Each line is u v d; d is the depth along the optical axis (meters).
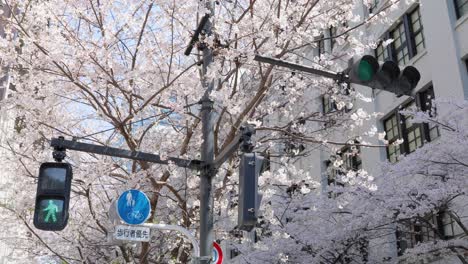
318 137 12.36
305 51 18.44
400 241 15.10
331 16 12.23
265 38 9.92
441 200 11.12
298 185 12.72
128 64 11.19
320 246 13.10
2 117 12.99
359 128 18.30
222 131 12.50
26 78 10.48
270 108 12.27
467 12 14.90
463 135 10.62
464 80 14.56
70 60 9.53
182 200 10.77
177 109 9.72
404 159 12.00
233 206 11.81
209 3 8.59
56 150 6.59
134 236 7.10
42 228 5.87
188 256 10.76
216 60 9.93
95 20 10.53
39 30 9.77
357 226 12.29
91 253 13.65
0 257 14.90
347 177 11.37
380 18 12.89
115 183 12.56
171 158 7.20
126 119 9.69
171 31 10.32
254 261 13.67
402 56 17.55
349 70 5.79
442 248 11.94
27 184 11.94
